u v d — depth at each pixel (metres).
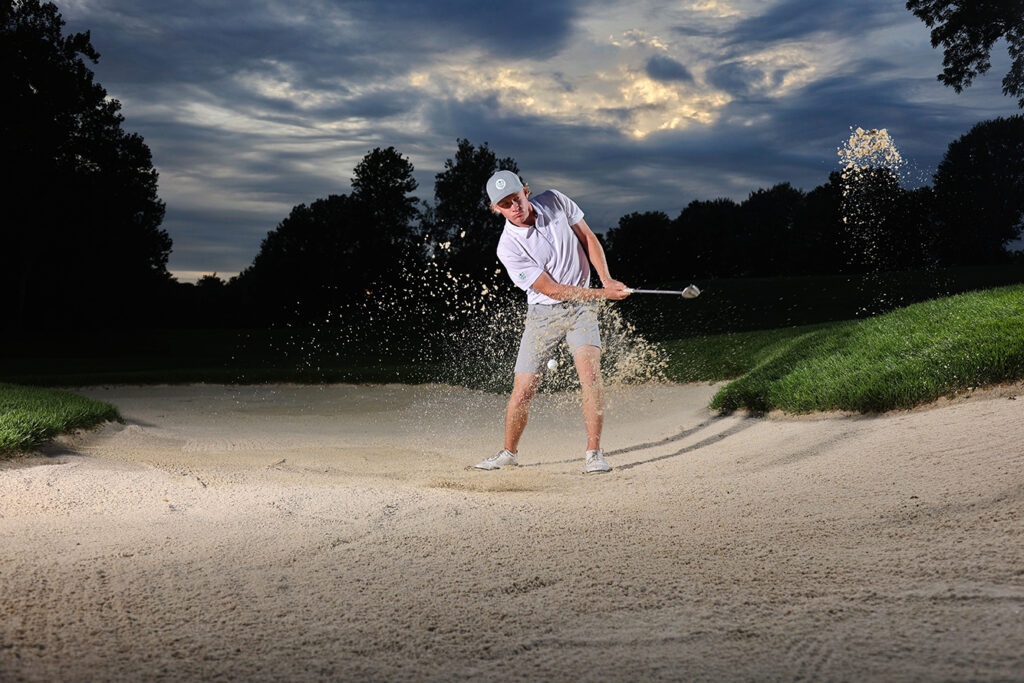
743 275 62.72
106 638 2.22
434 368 15.71
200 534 3.36
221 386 14.02
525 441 7.48
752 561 2.89
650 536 3.30
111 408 8.16
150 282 47.31
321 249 63.62
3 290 43.47
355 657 2.11
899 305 21.25
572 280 5.51
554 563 2.94
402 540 3.27
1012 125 44.34
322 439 7.73
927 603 2.36
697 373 11.41
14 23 37.97
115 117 42.78
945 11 25.20
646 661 2.06
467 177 58.44
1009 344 5.76
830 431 5.59
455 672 2.02
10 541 3.20
